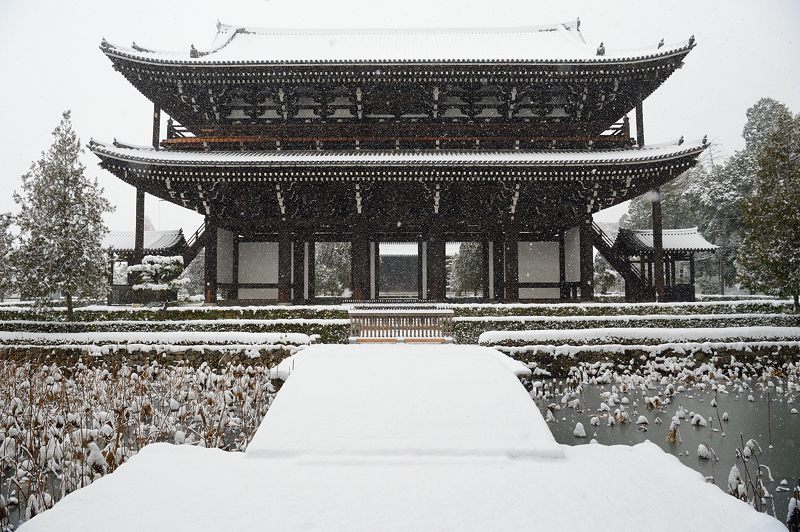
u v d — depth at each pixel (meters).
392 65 24.56
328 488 7.18
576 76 25.22
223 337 18.78
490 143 26.80
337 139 26.44
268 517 6.29
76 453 9.10
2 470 9.24
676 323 21.33
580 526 6.07
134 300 23.17
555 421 12.84
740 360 18.30
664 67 24.56
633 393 15.83
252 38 32.78
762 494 8.33
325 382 11.05
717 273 51.88
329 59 24.45
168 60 24.30
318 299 29.66
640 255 29.30
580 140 26.25
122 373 16.52
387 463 8.10
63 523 6.09
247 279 28.34
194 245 28.34
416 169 23.83
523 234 29.03
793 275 21.52
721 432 11.77
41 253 20.86
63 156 21.44
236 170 23.73
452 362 12.58
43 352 18.53
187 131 27.91
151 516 6.29
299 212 26.73
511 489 7.13
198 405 12.59
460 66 24.69
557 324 20.91
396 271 49.81
